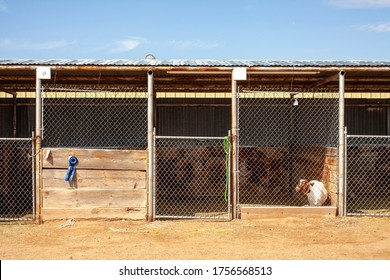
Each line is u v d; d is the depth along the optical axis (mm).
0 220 9133
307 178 11398
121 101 13141
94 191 8867
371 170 12516
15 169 11180
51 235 7945
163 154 12742
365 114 13516
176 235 7945
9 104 13234
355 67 9180
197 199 12438
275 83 12125
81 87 12180
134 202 8930
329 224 8656
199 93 13469
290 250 7000
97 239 7672
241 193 12883
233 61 10273
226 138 9031
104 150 8891
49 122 13078
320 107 11219
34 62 9125
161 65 8961
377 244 7355
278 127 13352
